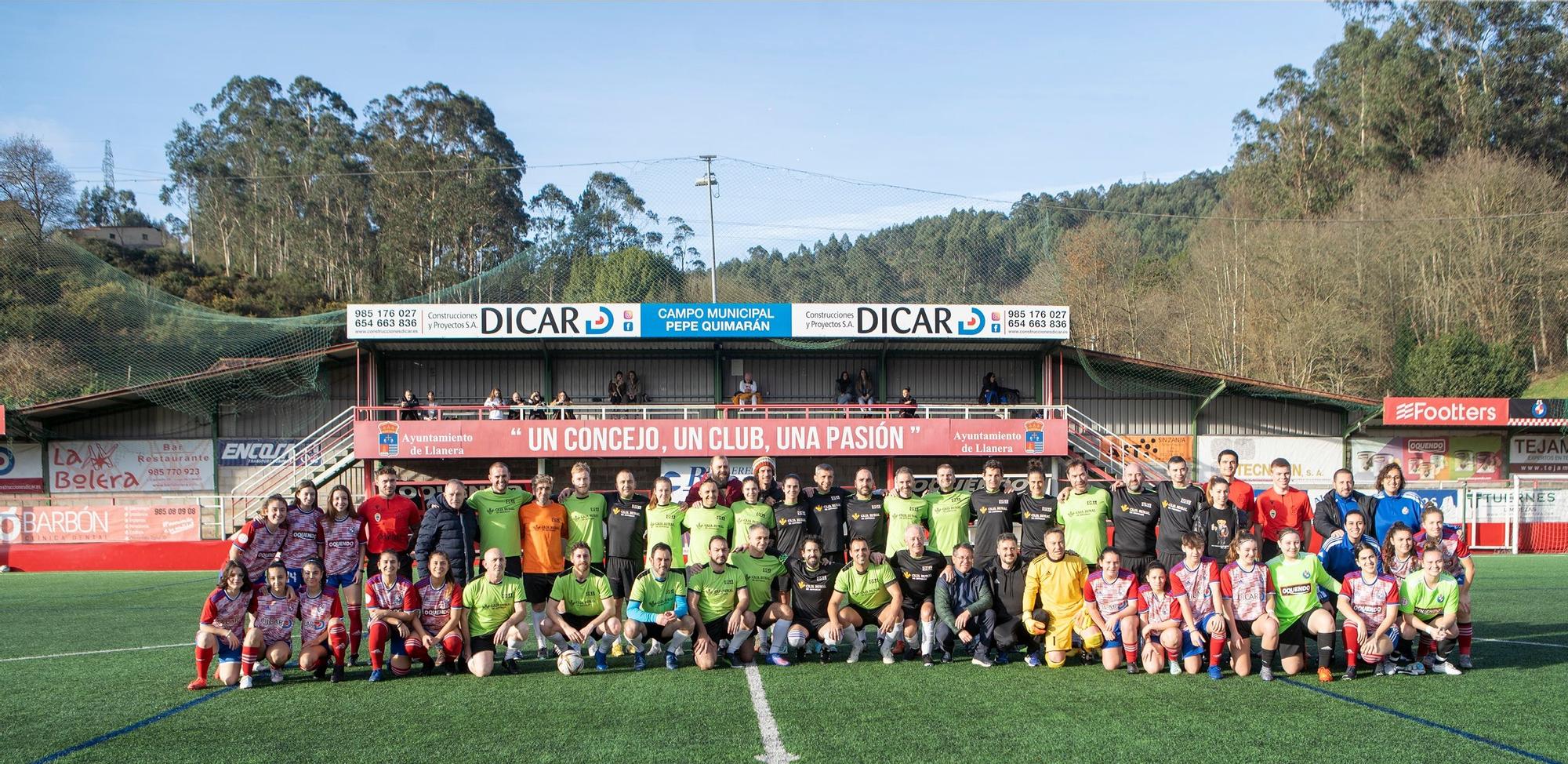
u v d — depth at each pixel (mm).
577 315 24219
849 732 7250
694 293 40562
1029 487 11008
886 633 9688
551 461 25703
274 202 60094
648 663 9852
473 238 56031
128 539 21875
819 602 9867
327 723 7602
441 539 10125
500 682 9008
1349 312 42031
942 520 10641
